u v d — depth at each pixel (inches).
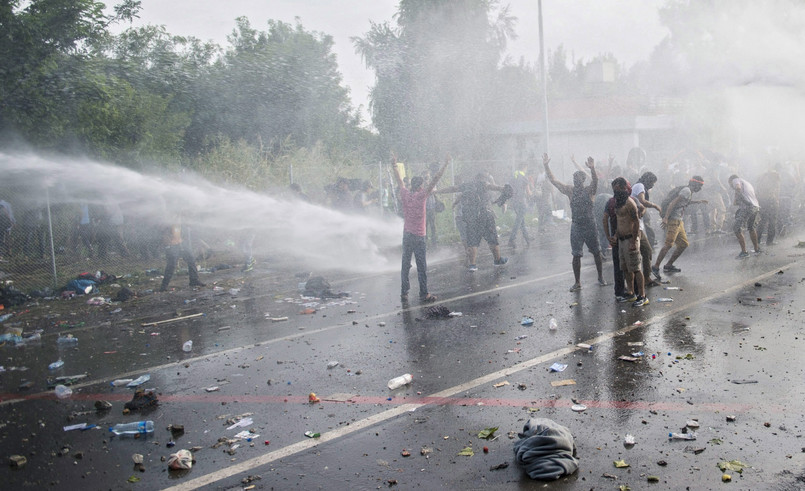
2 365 282.7
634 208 323.9
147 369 267.7
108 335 330.0
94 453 186.9
